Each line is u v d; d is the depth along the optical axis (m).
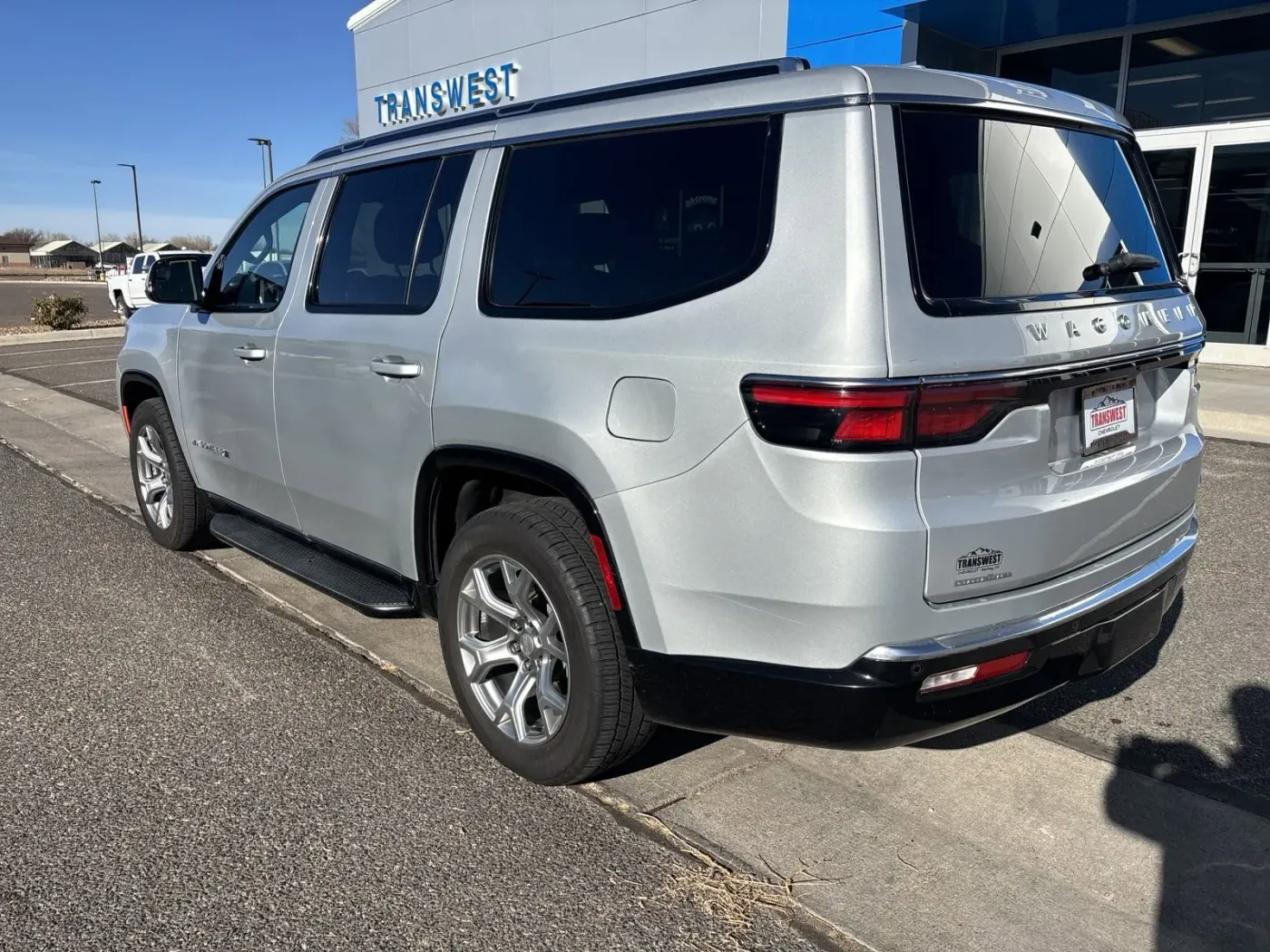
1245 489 6.31
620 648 2.63
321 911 2.37
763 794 2.90
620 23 13.95
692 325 2.36
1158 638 4.03
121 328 22.64
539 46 15.19
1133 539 2.75
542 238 2.84
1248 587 4.59
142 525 5.79
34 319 21.94
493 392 2.79
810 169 2.24
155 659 3.84
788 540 2.18
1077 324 2.44
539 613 2.88
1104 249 2.74
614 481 2.47
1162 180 11.53
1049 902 2.41
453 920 2.35
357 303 3.51
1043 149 2.61
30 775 2.97
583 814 2.79
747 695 2.33
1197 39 10.92
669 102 2.61
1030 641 2.34
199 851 2.60
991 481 2.26
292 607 4.42
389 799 2.86
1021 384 2.26
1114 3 10.37
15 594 4.57
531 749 2.88
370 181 3.58
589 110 2.82
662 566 2.41
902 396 2.09
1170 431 2.99
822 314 2.14
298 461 3.79
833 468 2.11
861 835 2.69
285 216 4.04
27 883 2.46
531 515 2.77
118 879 2.48
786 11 12.20
